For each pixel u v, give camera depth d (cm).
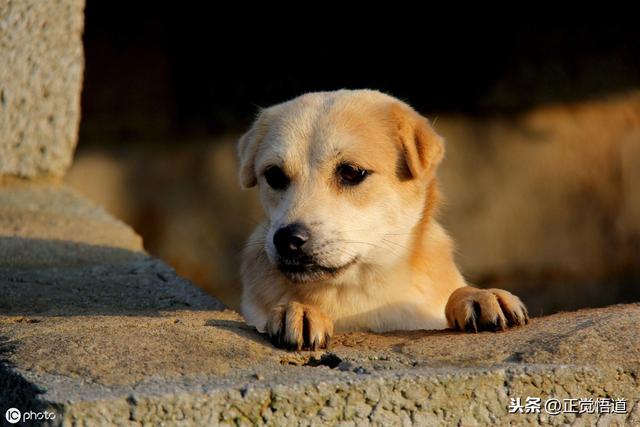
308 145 856
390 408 628
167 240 1998
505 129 2000
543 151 1981
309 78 2059
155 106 2048
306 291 853
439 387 634
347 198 843
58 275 1000
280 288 860
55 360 657
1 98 1202
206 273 1989
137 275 1023
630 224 1959
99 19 2006
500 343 714
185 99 2062
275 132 881
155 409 591
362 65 2044
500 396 645
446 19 1995
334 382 621
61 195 1245
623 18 1948
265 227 888
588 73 1981
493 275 1933
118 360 657
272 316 729
